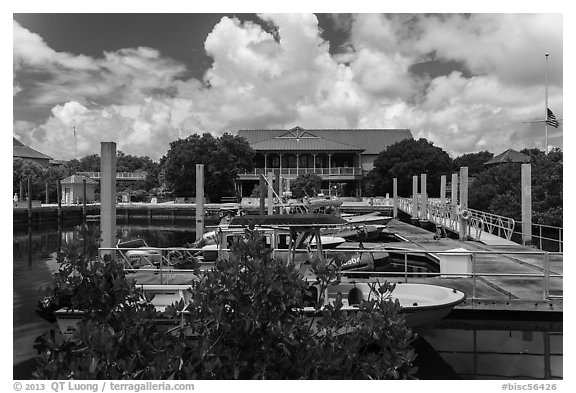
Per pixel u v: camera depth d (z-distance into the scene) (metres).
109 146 12.59
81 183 56.84
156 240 33.28
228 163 57.62
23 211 40.62
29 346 9.23
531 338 9.54
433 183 61.22
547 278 10.09
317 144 69.00
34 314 11.30
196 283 4.55
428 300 9.20
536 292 10.81
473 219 23.34
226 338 4.27
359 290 8.48
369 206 44.03
